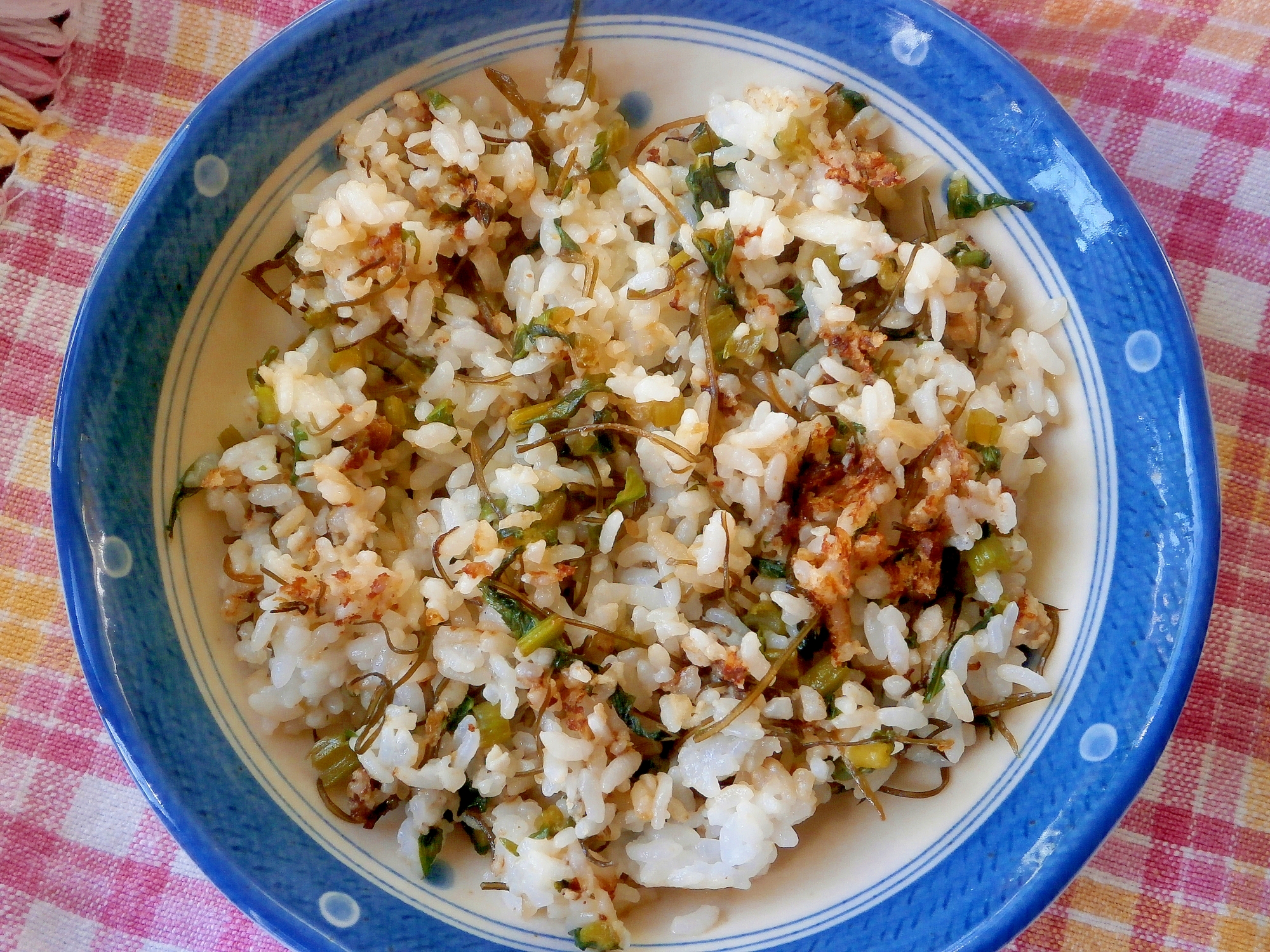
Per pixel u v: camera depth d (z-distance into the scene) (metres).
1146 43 0.24
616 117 0.21
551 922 0.19
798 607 0.19
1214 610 0.24
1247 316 0.24
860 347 0.20
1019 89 0.19
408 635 0.20
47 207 0.24
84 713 0.23
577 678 0.19
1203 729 0.24
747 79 0.21
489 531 0.19
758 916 0.19
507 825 0.19
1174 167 0.24
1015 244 0.20
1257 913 0.23
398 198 0.20
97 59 0.24
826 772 0.19
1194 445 0.19
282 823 0.19
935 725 0.20
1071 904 0.23
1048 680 0.20
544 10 0.20
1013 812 0.19
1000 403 0.20
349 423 0.19
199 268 0.19
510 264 0.22
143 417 0.19
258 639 0.19
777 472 0.19
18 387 0.24
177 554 0.19
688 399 0.20
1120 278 0.19
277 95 0.19
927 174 0.21
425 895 0.19
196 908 0.23
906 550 0.20
